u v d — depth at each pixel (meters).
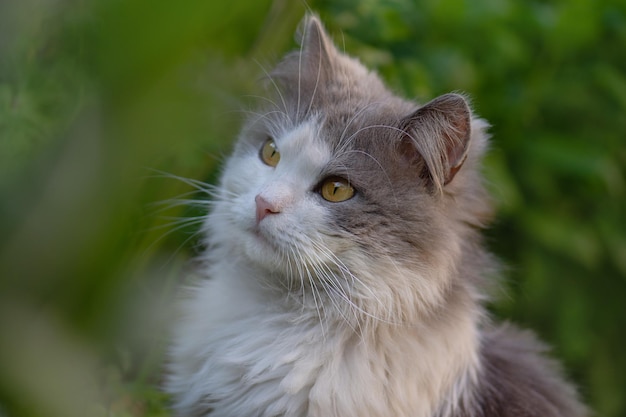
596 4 1.31
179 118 0.44
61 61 0.51
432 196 1.01
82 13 0.46
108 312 0.50
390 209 1.00
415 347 1.00
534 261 1.33
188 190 1.07
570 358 1.36
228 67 0.95
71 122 0.46
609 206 1.37
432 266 1.00
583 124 1.35
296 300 1.02
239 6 0.45
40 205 0.43
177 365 1.05
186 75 0.58
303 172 1.00
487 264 1.07
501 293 1.16
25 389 0.43
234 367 1.01
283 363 1.00
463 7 1.28
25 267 0.43
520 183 1.34
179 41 0.42
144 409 1.08
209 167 1.10
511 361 1.08
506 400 1.04
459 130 1.00
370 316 1.00
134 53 0.41
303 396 1.00
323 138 1.01
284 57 1.08
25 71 0.59
